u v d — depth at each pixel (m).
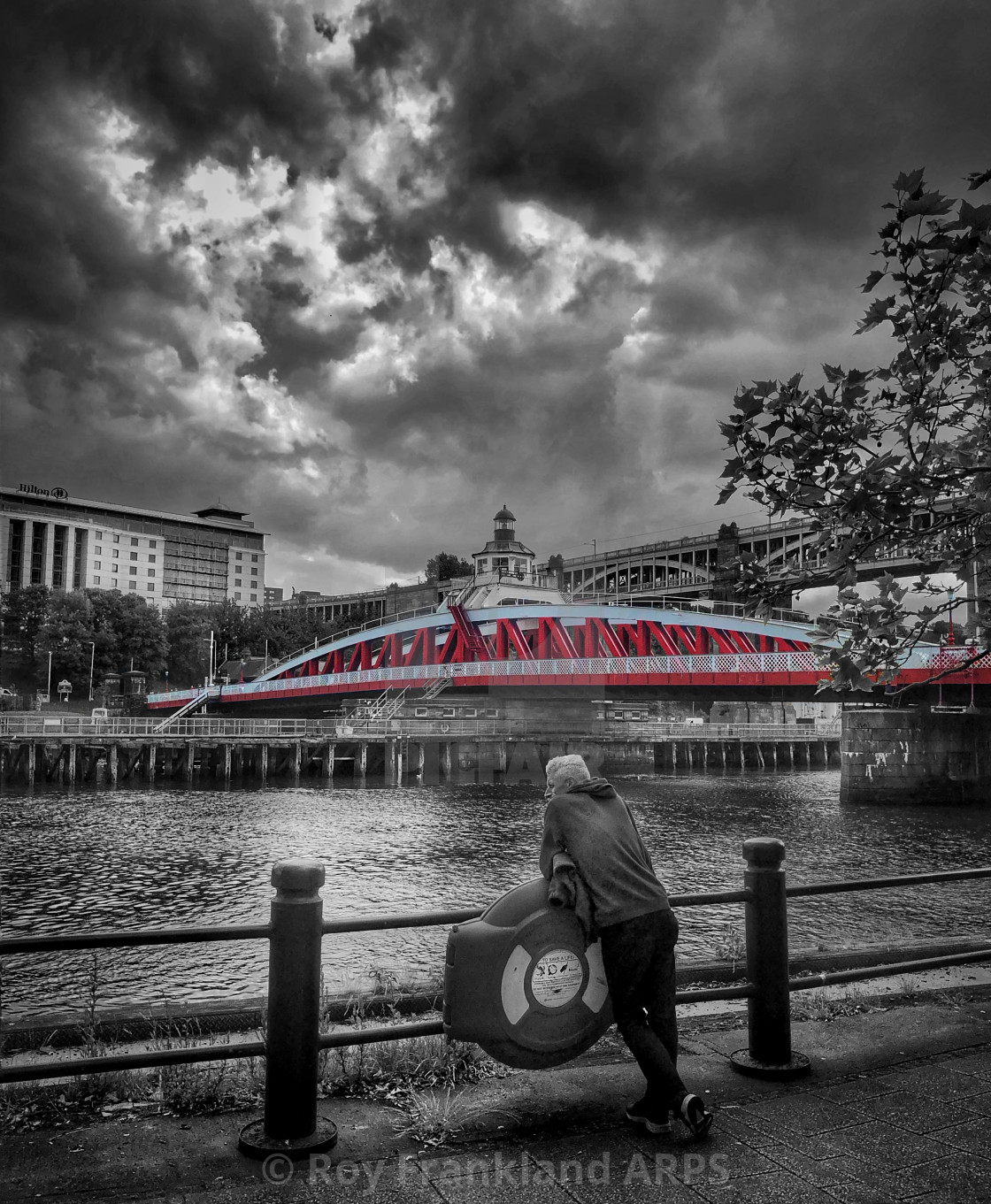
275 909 4.54
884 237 5.15
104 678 137.00
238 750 72.12
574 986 4.62
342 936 19.36
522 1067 4.59
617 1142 4.41
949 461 5.55
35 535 188.50
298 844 37.62
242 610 167.75
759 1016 5.39
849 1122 4.61
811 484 5.61
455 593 118.25
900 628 5.73
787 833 39.75
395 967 16.17
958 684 51.47
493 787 66.81
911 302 5.40
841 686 5.92
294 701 99.50
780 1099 4.94
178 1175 4.14
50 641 138.12
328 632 170.25
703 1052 5.79
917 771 50.97
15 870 31.36
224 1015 8.14
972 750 51.38
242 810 50.75
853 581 5.70
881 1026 6.36
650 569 149.38
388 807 52.84
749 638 66.12
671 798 55.69
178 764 70.88
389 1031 4.62
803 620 66.50
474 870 31.55
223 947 19.22
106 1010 8.12
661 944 4.58
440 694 87.06
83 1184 4.04
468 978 4.55
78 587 190.88
